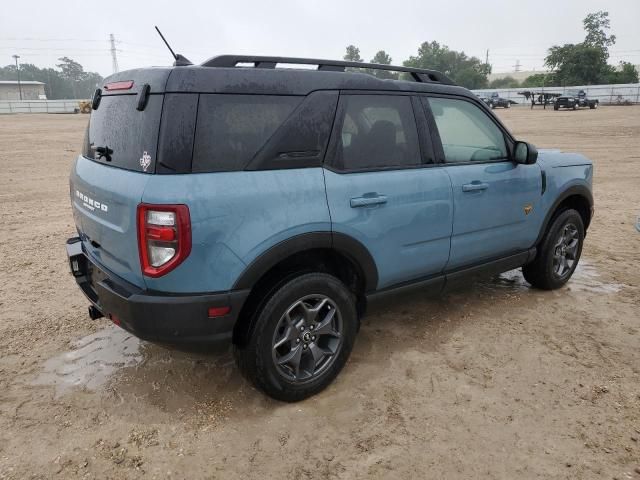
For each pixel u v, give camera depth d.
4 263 5.64
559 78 76.19
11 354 3.67
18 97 92.81
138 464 2.61
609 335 3.93
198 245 2.53
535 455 2.65
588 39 80.94
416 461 2.61
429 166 3.53
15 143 19.05
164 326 2.62
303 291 2.92
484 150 3.96
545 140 19.22
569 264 4.93
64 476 2.53
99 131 3.14
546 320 4.19
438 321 4.17
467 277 3.94
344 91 3.10
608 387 3.24
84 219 3.19
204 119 2.59
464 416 2.96
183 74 2.56
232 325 2.73
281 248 2.77
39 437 2.80
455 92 3.79
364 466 2.58
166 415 2.98
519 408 3.03
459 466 2.58
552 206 4.45
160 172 2.51
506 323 4.13
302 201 2.84
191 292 2.60
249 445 2.73
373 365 3.50
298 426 2.88
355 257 3.13
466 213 3.72
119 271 2.84
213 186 2.56
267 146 2.76
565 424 2.89
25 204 8.81
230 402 3.10
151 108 2.57
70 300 4.63
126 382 3.32
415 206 3.37
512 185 4.03
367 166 3.19
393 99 3.37
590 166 4.88
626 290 4.85
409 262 3.46
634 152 15.66
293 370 3.03
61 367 3.50
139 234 2.53
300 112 2.89
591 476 2.51
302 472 2.54
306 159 2.90
